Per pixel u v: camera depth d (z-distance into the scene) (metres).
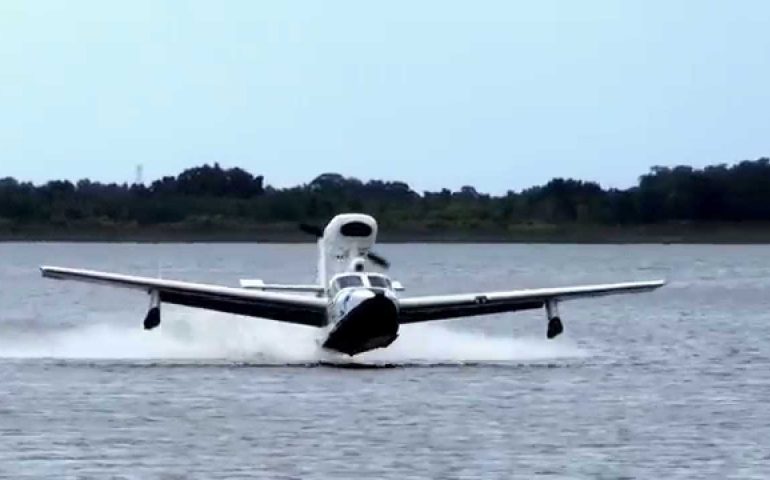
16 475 96.50
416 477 97.00
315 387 140.38
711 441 110.50
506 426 116.81
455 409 125.75
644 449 107.06
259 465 100.31
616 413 124.31
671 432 114.56
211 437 110.88
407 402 129.88
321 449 106.19
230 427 115.44
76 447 106.44
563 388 141.75
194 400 130.50
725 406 129.50
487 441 109.94
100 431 113.50
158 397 132.50
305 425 116.62
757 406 129.25
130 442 108.56
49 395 133.75
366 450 105.94
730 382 148.88
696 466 100.75
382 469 99.31
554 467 100.25
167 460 101.81
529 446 108.12
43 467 99.19
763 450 106.69
